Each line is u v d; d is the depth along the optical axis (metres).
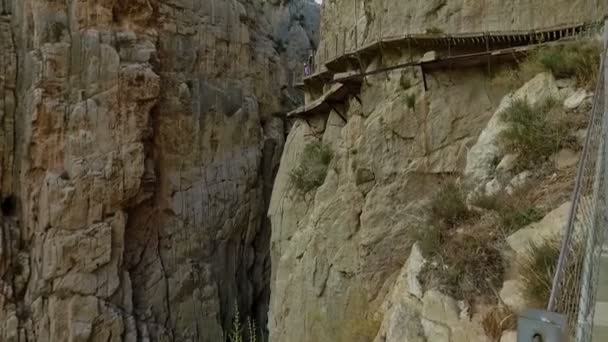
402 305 7.54
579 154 7.56
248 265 40.78
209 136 37.88
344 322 12.35
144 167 33.66
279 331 15.27
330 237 13.55
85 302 30.78
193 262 36.03
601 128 6.24
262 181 42.03
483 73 11.33
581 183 4.79
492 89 11.11
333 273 13.18
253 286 41.34
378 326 10.89
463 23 12.07
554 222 6.44
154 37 35.50
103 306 31.20
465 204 8.18
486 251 6.86
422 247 7.70
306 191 16.33
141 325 32.50
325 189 14.64
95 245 31.39
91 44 33.09
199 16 38.69
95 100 32.72
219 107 38.69
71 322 30.28
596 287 4.34
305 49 50.06
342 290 12.75
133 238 34.03
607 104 6.41
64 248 30.81
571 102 8.26
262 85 43.31
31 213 31.77
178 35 37.31
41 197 31.62
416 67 12.19
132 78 33.41
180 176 36.28
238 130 39.66
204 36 38.81
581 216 5.62
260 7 46.72
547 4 11.05
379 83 13.15
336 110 15.55
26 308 30.58
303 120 18.19
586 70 8.45
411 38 12.07
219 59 39.72
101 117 32.66
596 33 9.44
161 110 35.44
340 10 17.19
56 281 30.64
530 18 11.23
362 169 12.74
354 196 12.88
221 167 38.38
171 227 35.59
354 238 12.70
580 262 4.66
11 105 32.75
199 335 35.00
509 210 7.30
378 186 12.27
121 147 32.91
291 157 18.52
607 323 4.16
